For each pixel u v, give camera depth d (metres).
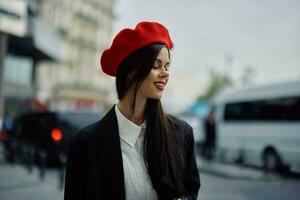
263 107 15.91
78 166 2.12
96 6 65.31
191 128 2.21
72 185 2.13
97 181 2.06
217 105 18.75
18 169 14.88
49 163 15.53
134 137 2.12
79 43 59.44
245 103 16.94
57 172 14.24
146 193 2.10
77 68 59.06
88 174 2.08
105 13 69.25
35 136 15.59
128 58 2.08
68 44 56.03
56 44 35.84
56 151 14.97
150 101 2.16
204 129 20.20
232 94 17.92
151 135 2.11
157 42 2.06
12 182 12.06
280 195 10.62
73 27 57.53
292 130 14.52
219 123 18.50
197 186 2.16
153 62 2.05
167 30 2.13
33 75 36.12
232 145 17.69
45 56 34.97
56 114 15.37
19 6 25.92
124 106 2.16
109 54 2.11
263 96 15.95
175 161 2.10
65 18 54.09
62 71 54.47
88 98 60.72
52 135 15.04
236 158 17.39
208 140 20.03
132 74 2.09
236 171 15.44
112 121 2.13
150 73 2.07
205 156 20.11
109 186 2.06
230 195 10.65
